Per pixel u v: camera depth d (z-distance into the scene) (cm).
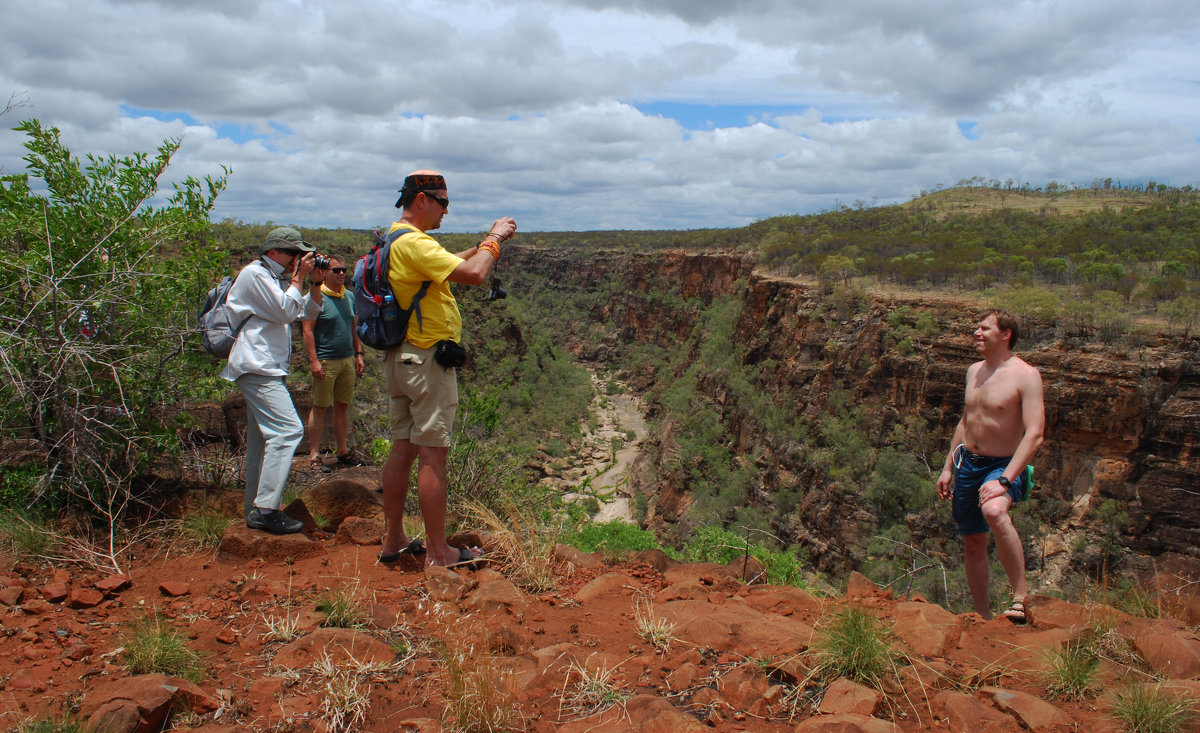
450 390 366
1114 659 277
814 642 268
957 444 424
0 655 270
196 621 308
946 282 4122
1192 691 234
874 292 3959
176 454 495
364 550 412
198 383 504
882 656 257
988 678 265
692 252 8719
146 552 400
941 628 297
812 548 3416
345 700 233
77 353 414
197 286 501
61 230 452
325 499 495
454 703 228
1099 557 2469
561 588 375
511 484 639
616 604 351
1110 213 6731
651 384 8362
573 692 248
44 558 376
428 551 376
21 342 408
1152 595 352
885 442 3359
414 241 343
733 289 7056
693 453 4612
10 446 438
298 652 270
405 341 355
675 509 4397
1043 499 2828
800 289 4522
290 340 437
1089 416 2731
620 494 4819
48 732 202
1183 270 3700
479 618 308
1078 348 2859
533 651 279
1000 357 400
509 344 6894
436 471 366
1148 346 2744
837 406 3641
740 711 237
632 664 273
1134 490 2633
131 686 226
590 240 13975
